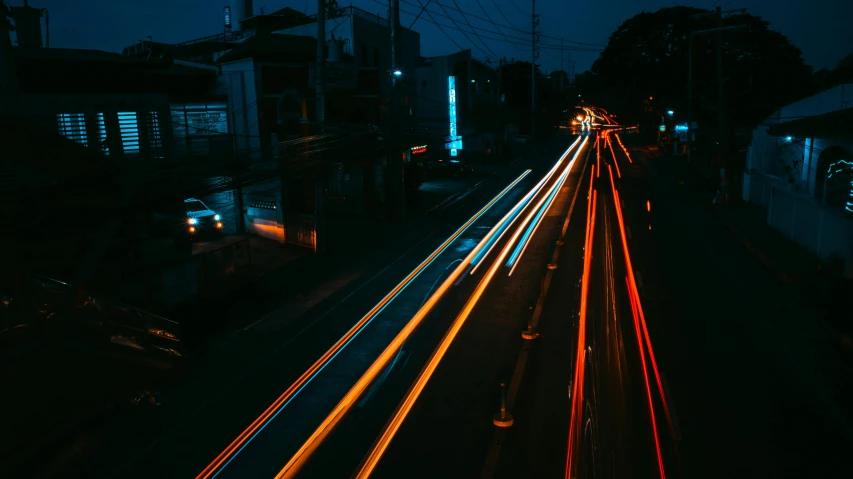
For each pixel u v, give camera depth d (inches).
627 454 330.6
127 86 882.1
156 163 598.5
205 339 537.3
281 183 860.0
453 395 412.8
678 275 675.4
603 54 2679.6
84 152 489.1
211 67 1016.9
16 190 406.0
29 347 365.7
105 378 413.7
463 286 674.2
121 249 565.3
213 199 951.6
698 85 2014.0
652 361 449.7
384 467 331.3
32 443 353.7
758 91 1951.3
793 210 804.0
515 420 373.7
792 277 639.1
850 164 665.6
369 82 1332.4
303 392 429.7
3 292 379.9
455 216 1131.3
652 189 1389.0
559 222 1027.9
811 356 450.9
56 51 784.3
